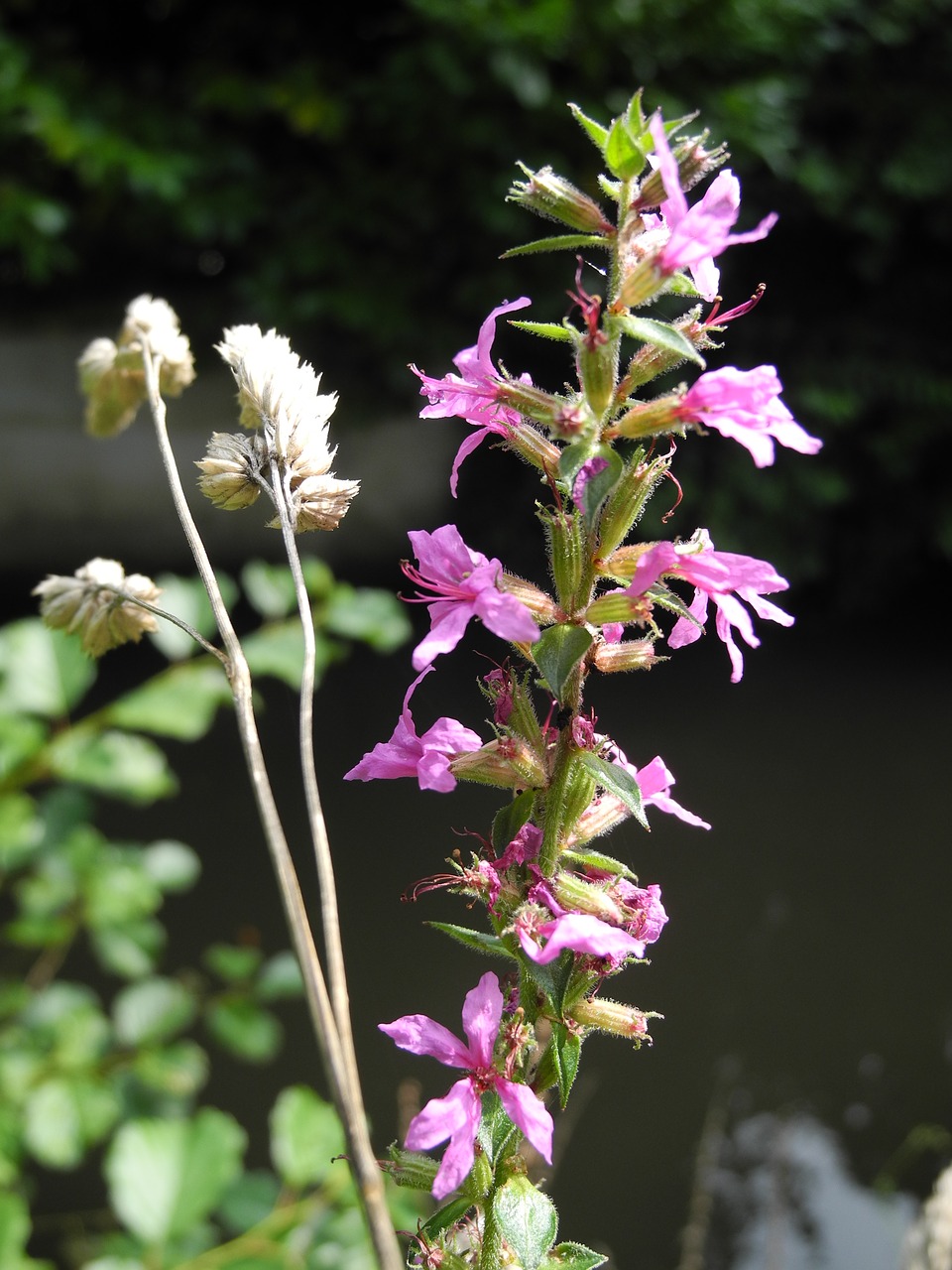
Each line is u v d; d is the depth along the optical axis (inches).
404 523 358.6
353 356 338.3
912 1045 194.1
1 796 116.0
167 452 46.7
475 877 48.4
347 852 228.8
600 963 49.0
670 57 315.6
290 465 45.5
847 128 346.3
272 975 132.2
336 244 326.6
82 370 63.1
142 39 354.9
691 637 50.8
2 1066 117.8
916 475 363.9
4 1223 89.6
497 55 296.8
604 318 46.0
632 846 242.8
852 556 370.0
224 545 351.6
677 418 46.6
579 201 47.4
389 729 271.6
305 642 38.8
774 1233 155.4
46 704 113.0
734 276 350.0
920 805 267.3
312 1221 98.0
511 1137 48.6
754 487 338.3
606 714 305.0
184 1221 91.0
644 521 333.7
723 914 224.2
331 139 322.0
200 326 358.3
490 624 43.6
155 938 129.2
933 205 343.9
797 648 358.0
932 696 325.7
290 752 264.8
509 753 49.3
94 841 127.7
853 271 354.0
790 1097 181.8
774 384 46.4
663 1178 165.5
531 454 50.6
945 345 355.3
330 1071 30.0
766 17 317.1
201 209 319.9
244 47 354.3
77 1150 113.7
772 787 272.4
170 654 117.4
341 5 346.6
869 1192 165.8
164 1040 181.9
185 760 264.1
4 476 347.6
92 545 353.7
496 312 48.8
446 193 323.0
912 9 330.0
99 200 332.8
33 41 336.2
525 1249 45.8
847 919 225.0
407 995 188.1
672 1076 185.8
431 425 350.0
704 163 47.9
